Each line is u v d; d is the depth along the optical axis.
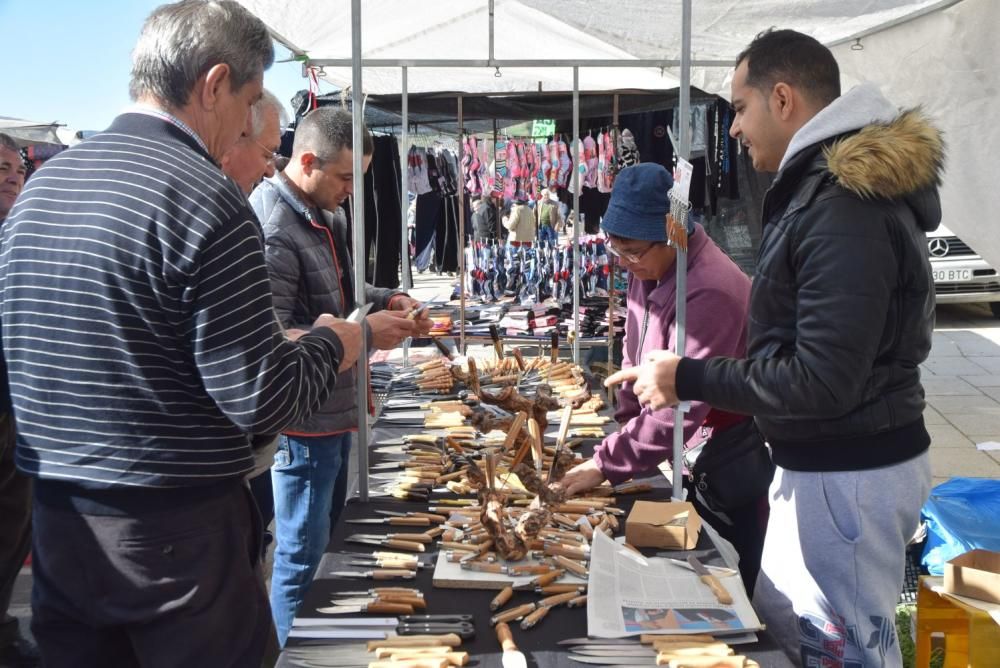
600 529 1.79
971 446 5.06
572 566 1.63
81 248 1.24
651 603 1.50
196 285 1.23
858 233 1.37
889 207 1.41
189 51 1.30
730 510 2.24
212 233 1.23
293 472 2.45
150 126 1.32
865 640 1.57
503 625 1.40
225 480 1.40
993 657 2.07
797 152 1.49
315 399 1.37
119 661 1.47
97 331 1.25
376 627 1.42
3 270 1.31
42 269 1.27
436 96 5.19
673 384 1.51
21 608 3.23
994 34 3.37
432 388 3.41
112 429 1.29
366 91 5.78
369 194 5.75
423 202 6.38
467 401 1.76
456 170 6.45
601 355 5.74
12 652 2.87
